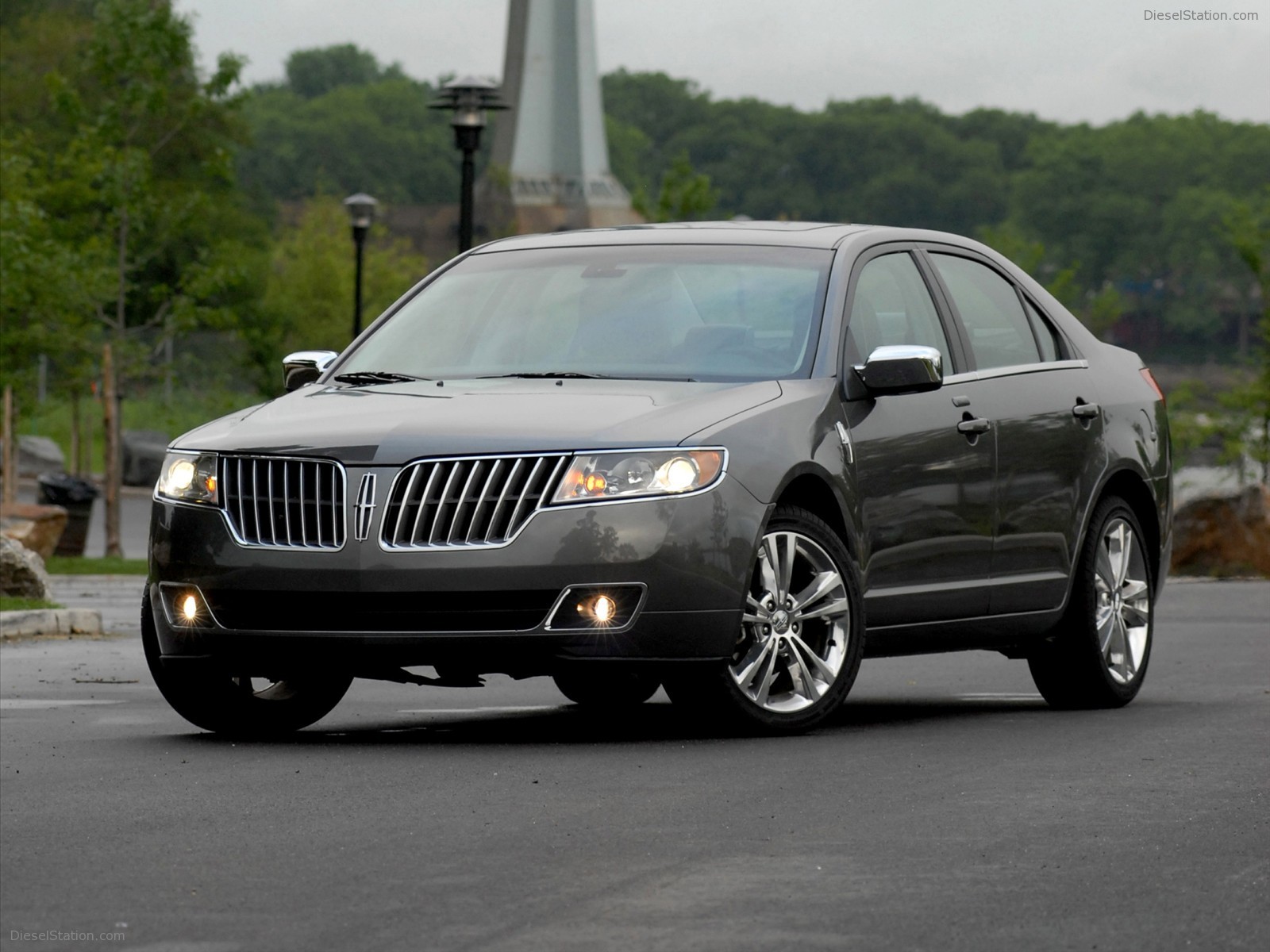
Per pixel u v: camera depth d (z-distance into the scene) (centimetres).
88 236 9594
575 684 2703
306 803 1708
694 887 1331
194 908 1280
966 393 2472
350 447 2102
